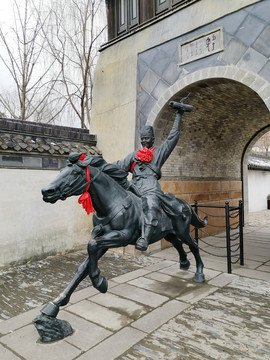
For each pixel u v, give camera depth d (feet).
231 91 15.92
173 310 9.51
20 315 9.36
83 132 20.03
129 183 9.48
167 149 10.28
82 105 29.99
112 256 16.70
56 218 17.02
